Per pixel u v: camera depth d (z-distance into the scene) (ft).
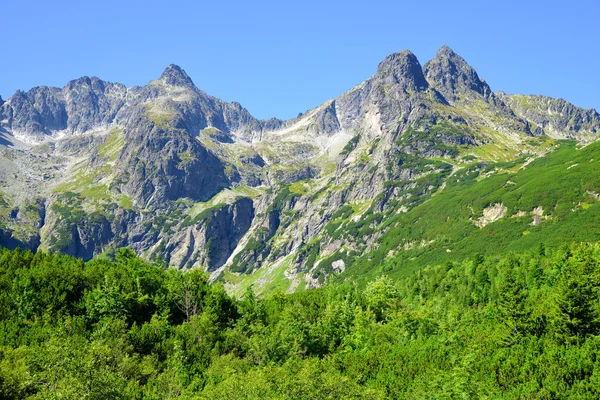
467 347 268.41
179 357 307.37
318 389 215.31
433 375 236.02
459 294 597.11
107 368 235.20
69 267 439.63
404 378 246.47
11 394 236.43
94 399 213.87
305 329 342.03
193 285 451.53
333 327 363.97
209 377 288.10
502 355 246.06
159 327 359.05
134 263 502.79
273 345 322.14
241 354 344.28
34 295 372.58
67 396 203.00
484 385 224.12
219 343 346.33
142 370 294.87
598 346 242.99
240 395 219.00
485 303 544.62
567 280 283.18
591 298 272.92
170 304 426.51
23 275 403.13
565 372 218.59
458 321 376.48
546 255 627.05
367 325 362.53
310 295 526.16
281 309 457.68
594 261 352.08
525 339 267.18
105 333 322.96
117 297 381.81
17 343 310.45
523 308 290.15
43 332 324.60
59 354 232.32
